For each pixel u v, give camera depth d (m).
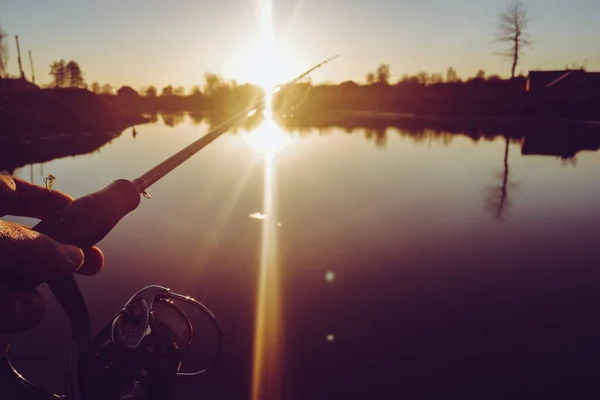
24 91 34.22
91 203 0.83
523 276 5.90
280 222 8.34
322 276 5.95
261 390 3.75
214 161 16.36
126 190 0.89
